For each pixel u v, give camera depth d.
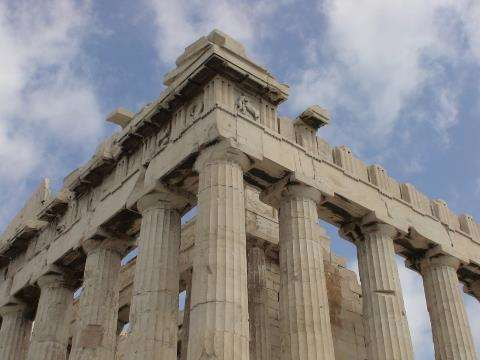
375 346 23.50
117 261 26.34
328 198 24.59
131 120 26.12
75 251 27.38
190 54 24.78
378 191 26.80
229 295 19.12
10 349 29.59
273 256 29.69
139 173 25.06
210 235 20.20
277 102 24.58
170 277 22.34
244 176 23.45
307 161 24.44
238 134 22.39
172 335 21.33
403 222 26.78
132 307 21.77
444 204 29.92
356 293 32.41
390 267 25.11
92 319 24.56
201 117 22.81
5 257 32.56
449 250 28.05
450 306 26.81
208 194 21.08
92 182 28.30
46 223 31.03
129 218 25.67
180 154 23.02
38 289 29.92
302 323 20.77
